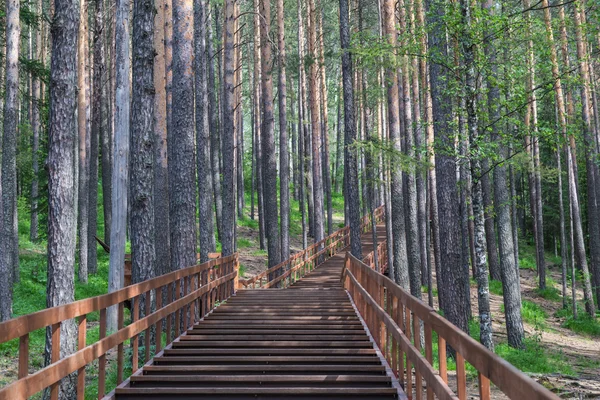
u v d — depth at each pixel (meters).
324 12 43.78
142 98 12.21
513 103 12.11
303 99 39.44
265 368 7.33
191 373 7.32
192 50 15.19
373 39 17.25
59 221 9.48
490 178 26.38
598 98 30.64
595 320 24.86
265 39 25.62
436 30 12.94
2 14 21.59
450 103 13.96
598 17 12.32
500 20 11.31
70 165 9.65
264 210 38.28
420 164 18.72
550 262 40.84
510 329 18.83
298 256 26.36
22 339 4.05
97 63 28.36
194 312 11.20
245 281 19.92
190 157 14.86
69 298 9.54
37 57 37.47
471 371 12.21
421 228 26.64
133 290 7.04
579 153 29.86
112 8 34.72
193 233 14.77
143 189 12.20
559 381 10.30
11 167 18.95
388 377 6.68
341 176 66.06
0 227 18.64
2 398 3.62
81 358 5.14
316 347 8.80
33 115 33.97
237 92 37.94
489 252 31.69
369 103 27.41
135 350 7.15
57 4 9.65
